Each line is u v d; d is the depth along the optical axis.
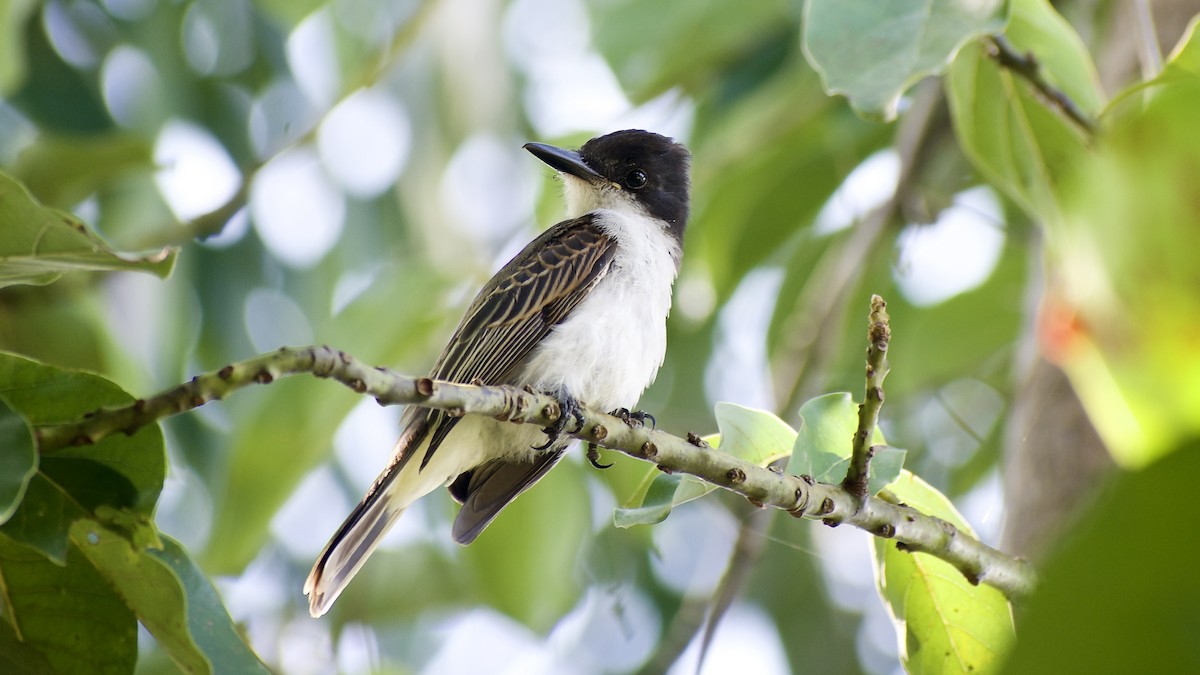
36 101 13.42
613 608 14.10
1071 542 2.78
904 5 6.84
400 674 13.35
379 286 11.29
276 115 14.48
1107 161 3.81
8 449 4.74
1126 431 4.47
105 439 5.23
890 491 7.47
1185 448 2.71
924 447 14.34
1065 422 8.88
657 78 12.84
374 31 14.50
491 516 9.75
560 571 11.34
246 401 12.74
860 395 13.38
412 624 14.61
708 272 13.13
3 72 10.29
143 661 10.54
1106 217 3.83
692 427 13.62
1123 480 2.75
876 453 6.87
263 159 11.59
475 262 11.82
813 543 13.49
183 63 13.80
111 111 13.64
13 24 10.13
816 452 6.91
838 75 6.74
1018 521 8.99
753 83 13.30
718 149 12.77
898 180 11.85
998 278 13.23
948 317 13.21
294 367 5.22
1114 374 4.11
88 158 10.72
